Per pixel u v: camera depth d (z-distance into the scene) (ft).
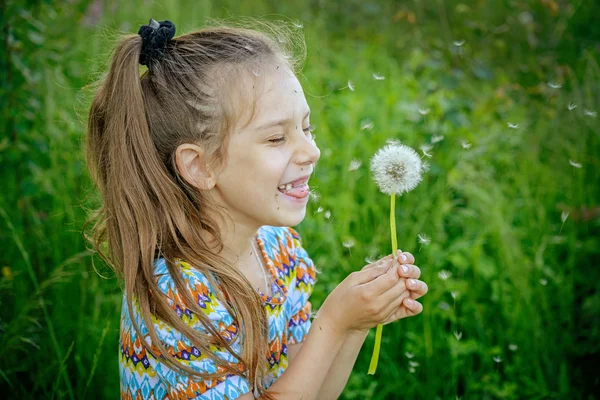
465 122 11.02
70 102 9.75
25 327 8.27
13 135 9.32
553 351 8.69
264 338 5.49
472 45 13.84
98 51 10.38
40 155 9.53
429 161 10.33
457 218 9.89
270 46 5.28
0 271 8.76
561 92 12.04
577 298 9.46
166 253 5.31
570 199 10.28
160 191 5.27
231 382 5.02
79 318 8.34
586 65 12.79
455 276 9.25
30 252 9.03
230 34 5.34
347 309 5.23
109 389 8.10
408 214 9.64
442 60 12.96
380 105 11.21
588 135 10.80
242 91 5.00
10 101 9.34
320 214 9.15
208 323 4.97
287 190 5.17
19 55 9.55
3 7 9.23
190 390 4.99
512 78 13.21
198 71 5.13
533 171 10.73
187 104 5.13
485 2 14.69
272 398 5.16
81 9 11.82
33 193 9.07
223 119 5.04
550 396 8.31
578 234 9.99
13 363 8.18
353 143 10.17
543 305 8.92
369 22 15.03
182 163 5.20
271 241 6.12
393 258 5.27
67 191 9.37
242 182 5.12
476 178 10.14
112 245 5.62
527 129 11.84
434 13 14.58
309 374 5.23
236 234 5.46
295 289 6.24
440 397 8.32
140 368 5.36
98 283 8.80
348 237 9.04
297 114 5.10
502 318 8.93
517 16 14.47
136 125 5.25
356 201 10.14
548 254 9.61
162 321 5.07
